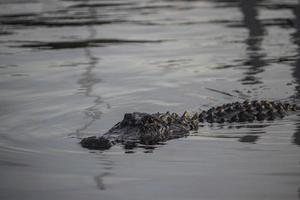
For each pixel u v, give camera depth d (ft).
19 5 228.63
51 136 84.94
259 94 107.04
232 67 127.34
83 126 89.66
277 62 130.82
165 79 118.01
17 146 80.28
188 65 130.21
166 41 156.97
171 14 201.16
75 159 75.05
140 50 146.30
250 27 173.99
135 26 179.52
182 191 63.57
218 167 71.51
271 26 174.50
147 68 127.85
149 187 64.95
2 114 95.55
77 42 157.48
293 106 98.17
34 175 69.15
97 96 106.01
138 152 78.13
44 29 177.27
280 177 67.62
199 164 72.84
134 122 86.17
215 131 87.56
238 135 85.35
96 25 181.98
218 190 63.77
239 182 66.18
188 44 152.87
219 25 178.50
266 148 78.95
